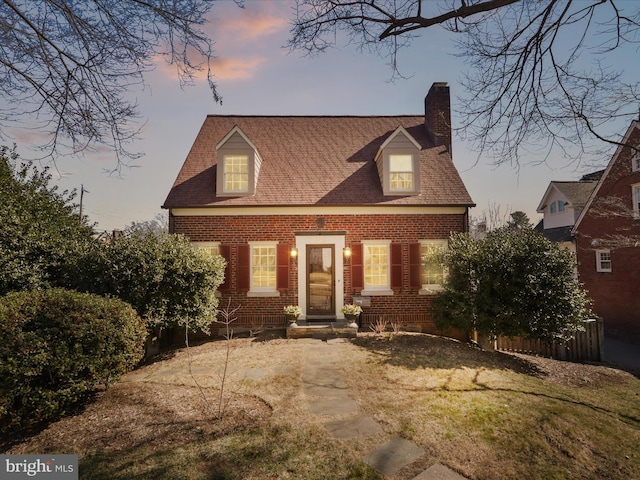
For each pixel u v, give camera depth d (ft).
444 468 12.40
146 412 16.49
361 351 27.76
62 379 16.33
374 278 38.22
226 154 38.27
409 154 39.14
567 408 18.52
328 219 38.06
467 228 38.42
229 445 13.46
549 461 13.41
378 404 17.62
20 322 15.35
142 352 20.76
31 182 33.30
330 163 42.34
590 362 32.60
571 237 63.05
